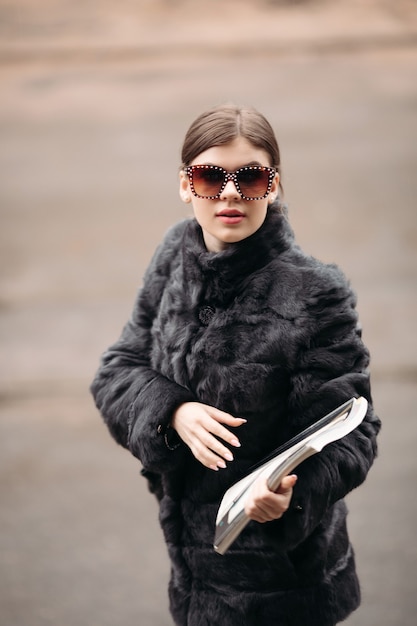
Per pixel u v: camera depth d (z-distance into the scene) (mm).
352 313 2648
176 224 2992
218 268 2676
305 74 18203
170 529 2818
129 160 14867
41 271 10875
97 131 16078
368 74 18188
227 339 2646
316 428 2475
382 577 4949
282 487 2336
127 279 10539
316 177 13773
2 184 14094
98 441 6914
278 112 16406
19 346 8766
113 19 21312
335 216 12336
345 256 10977
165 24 21109
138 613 4746
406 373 7789
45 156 15148
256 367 2609
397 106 16703
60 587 5023
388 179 13664
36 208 13109
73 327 9172
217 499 2738
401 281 10070
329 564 2797
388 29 20562
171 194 13492
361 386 2627
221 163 2635
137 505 5938
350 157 14523
